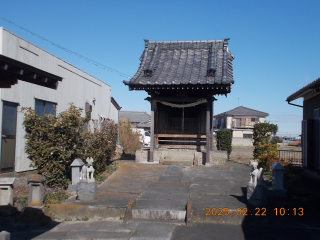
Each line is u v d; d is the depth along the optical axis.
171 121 14.32
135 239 5.74
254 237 5.81
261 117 46.09
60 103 12.05
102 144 10.52
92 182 7.43
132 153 20.16
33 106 10.11
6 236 3.72
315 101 12.06
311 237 5.83
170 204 7.18
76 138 8.79
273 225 6.47
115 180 9.73
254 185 6.96
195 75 12.33
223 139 14.66
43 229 6.37
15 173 9.25
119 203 7.18
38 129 8.04
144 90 12.48
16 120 9.28
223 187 8.75
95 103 16.30
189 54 13.85
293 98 13.52
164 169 11.67
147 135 35.38
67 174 9.24
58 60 11.90
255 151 13.05
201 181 9.56
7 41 8.76
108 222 6.69
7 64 4.39
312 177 10.88
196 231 6.11
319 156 11.42
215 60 12.75
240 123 46.19
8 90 8.84
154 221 6.67
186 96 13.37
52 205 7.05
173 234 5.97
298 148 29.52
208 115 12.62
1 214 6.95
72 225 6.59
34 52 10.15
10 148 9.06
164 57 13.95
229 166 12.54
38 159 8.04
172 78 12.31
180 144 14.19
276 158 10.66
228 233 6.01
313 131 12.10
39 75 5.05
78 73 13.90
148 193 8.09
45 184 8.12
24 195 7.84
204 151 13.42
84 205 7.00
